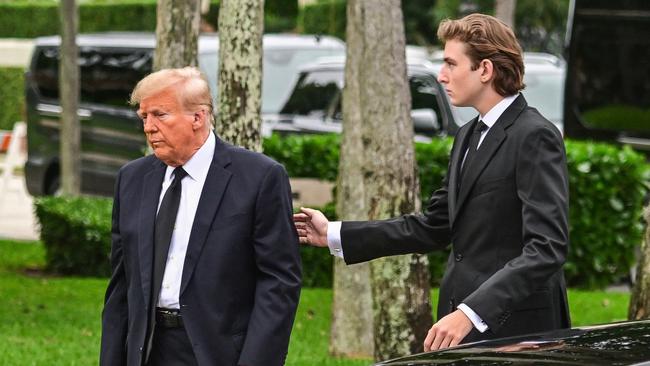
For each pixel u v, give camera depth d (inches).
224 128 377.7
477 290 231.3
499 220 243.0
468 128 254.4
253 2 375.2
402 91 378.9
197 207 237.0
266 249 236.4
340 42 859.4
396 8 378.9
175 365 236.5
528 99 749.3
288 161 626.5
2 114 1417.3
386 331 374.6
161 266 236.4
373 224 269.0
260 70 378.9
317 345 478.9
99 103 845.2
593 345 194.4
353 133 468.1
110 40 857.5
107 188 836.6
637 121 739.4
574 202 601.9
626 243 606.2
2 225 836.0
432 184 597.0
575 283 615.2
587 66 746.8
